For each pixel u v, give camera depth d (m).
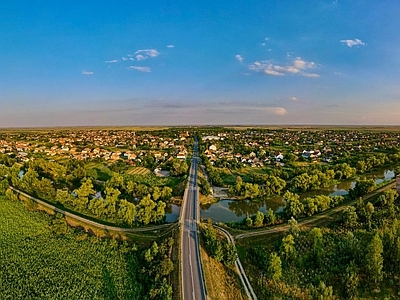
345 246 118.62
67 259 114.06
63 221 135.12
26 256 115.81
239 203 187.62
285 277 105.19
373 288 99.12
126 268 108.62
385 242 112.12
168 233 133.38
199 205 174.50
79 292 96.56
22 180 196.12
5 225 142.00
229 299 93.69
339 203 166.88
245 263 114.94
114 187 196.88
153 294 89.88
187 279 96.62
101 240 129.12
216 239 119.50
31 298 94.00
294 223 129.25
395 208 152.75
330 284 101.75
